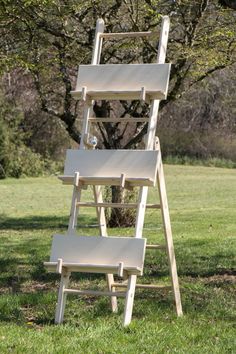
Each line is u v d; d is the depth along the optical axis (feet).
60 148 157.28
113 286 25.63
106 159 23.98
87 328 22.59
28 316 25.62
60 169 155.43
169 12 56.29
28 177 149.18
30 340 21.01
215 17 58.44
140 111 66.23
